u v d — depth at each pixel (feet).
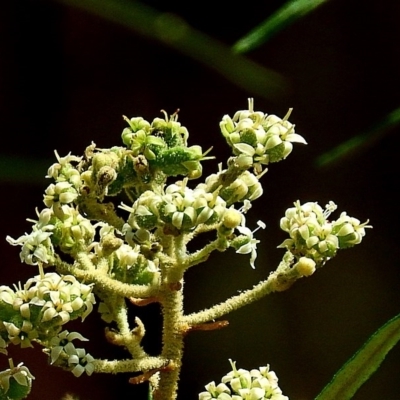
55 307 1.53
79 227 1.56
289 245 1.57
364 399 2.33
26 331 1.53
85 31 2.37
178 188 1.53
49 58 2.38
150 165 1.54
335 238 1.57
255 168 1.56
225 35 2.39
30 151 2.39
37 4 2.33
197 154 1.54
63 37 2.38
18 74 2.37
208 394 1.58
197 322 1.56
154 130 1.55
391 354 2.34
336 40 2.38
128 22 1.68
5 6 2.32
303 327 2.39
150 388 1.59
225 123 1.56
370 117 2.38
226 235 1.54
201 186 1.57
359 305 2.39
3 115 2.37
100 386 2.39
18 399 1.56
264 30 1.63
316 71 2.39
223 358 2.37
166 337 1.56
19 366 1.56
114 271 1.57
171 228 1.53
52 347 1.54
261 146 1.55
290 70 2.39
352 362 1.57
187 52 1.78
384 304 2.39
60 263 1.55
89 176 1.55
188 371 2.37
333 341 2.39
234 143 1.55
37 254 1.55
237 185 1.56
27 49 2.37
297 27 2.37
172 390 1.57
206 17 2.36
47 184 1.94
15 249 2.39
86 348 2.39
